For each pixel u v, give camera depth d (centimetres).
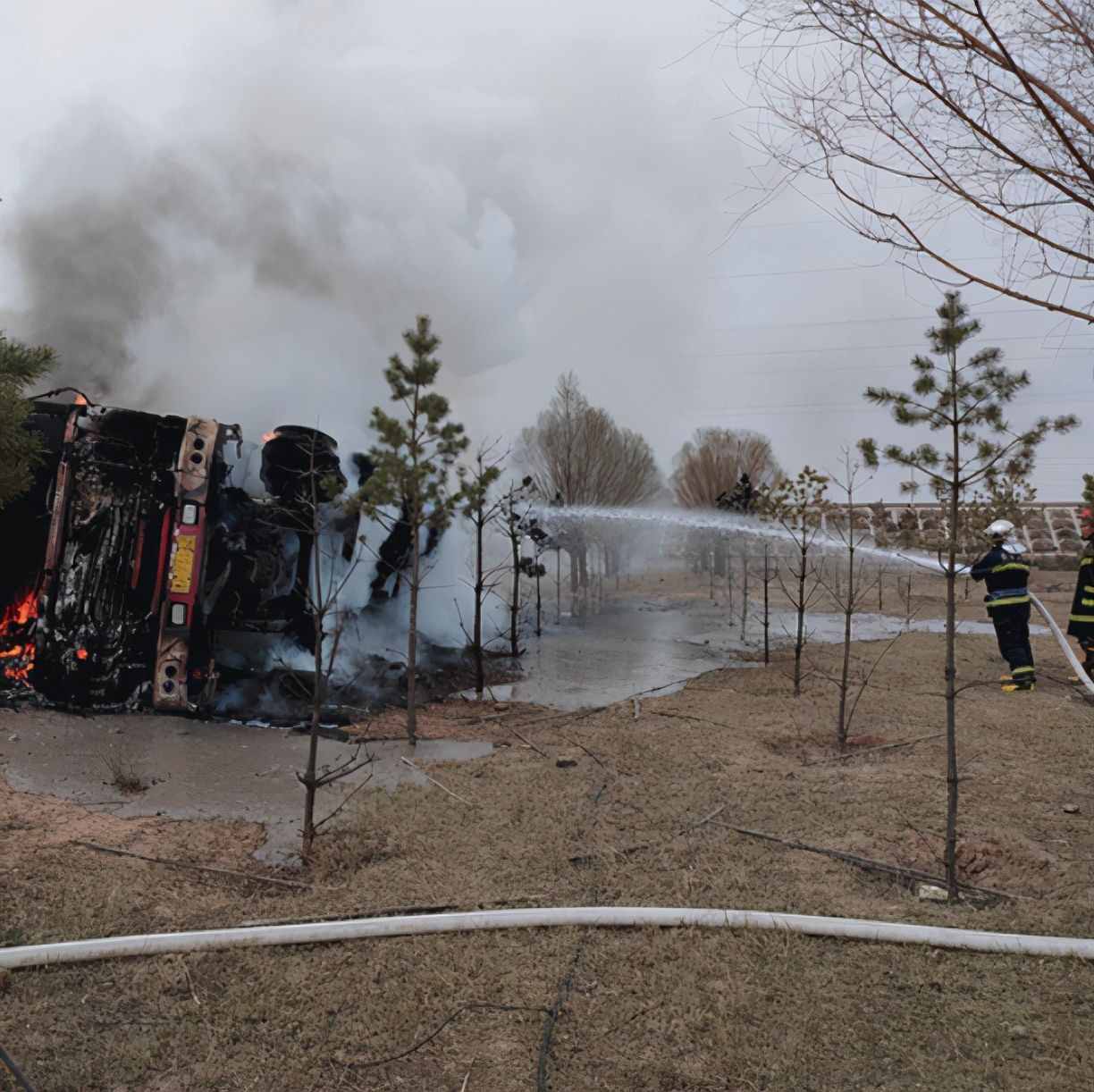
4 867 441
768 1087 298
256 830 518
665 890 452
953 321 437
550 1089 295
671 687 977
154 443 767
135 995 342
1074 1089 296
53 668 745
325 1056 311
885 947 392
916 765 674
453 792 591
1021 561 852
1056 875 475
